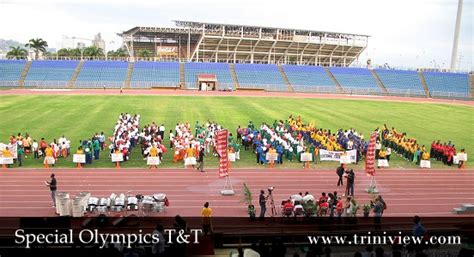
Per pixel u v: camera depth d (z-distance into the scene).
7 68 97.75
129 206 23.09
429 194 28.61
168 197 26.33
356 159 36.81
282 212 23.41
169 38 138.12
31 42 125.50
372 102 84.19
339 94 100.50
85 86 94.88
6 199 25.25
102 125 48.16
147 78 100.75
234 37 131.62
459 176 33.44
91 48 131.50
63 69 100.25
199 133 40.66
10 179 29.17
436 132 51.72
